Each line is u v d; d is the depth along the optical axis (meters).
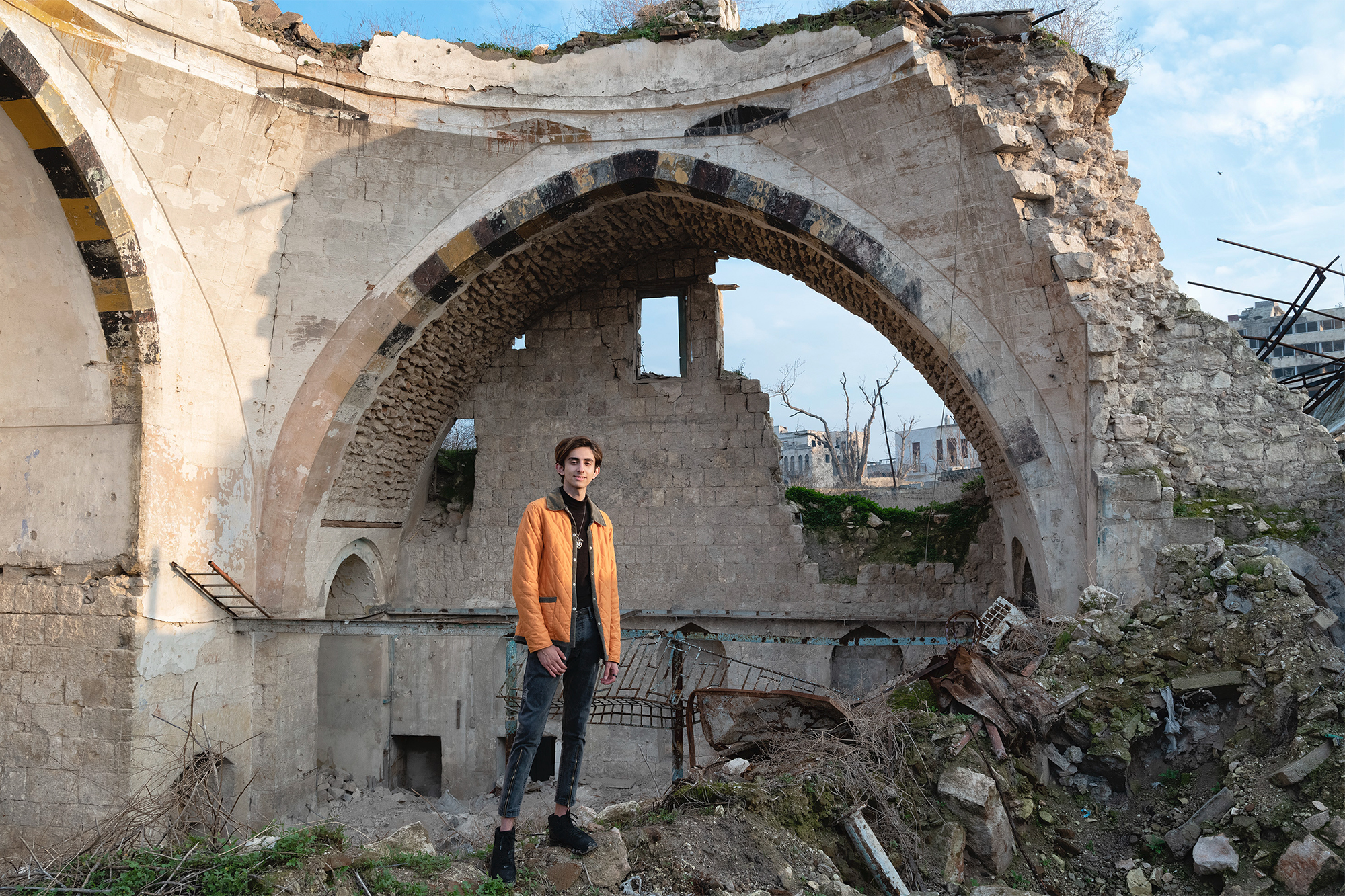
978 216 9.29
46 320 9.20
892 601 11.98
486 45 10.62
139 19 8.56
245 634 10.28
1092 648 7.39
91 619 8.89
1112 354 8.92
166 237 9.36
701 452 12.73
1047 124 9.43
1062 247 9.02
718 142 10.04
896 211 9.58
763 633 12.32
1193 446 8.95
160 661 9.05
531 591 3.94
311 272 10.48
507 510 13.06
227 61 9.28
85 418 9.16
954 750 6.14
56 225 8.80
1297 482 8.62
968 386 9.48
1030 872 5.81
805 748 5.96
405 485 12.72
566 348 13.17
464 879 4.09
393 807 11.59
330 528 11.14
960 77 9.49
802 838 5.03
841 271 10.39
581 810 5.44
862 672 12.20
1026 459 9.24
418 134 10.26
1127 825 6.32
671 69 10.14
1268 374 8.97
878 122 9.34
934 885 5.28
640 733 12.17
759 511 12.49
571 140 10.32
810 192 9.83
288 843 4.23
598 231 11.55
